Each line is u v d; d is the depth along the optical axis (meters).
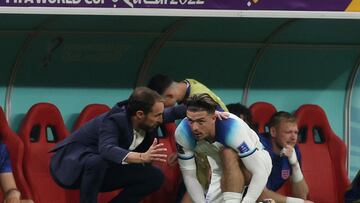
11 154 29.48
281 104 34.19
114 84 32.44
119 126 26.34
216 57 33.31
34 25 30.72
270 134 30.69
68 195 30.75
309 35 33.41
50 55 31.61
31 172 30.05
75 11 26.62
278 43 33.62
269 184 30.45
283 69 34.16
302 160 33.16
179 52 32.91
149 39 32.34
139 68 32.62
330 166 33.44
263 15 27.83
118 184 27.42
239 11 27.66
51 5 26.47
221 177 26.81
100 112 31.03
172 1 27.19
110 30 31.73
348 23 32.28
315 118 33.53
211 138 26.42
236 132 26.12
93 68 32.16
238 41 33.25
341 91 34.78
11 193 27.67
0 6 26.12
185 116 27.73
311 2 28.16
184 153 27.20
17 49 31.23
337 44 34.22
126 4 26.91
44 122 30.42
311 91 34.50
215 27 32.22
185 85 29.14
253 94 33.91
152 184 27.50
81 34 31.67
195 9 27.34
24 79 31.47
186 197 28.75
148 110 26.30
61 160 27.17
